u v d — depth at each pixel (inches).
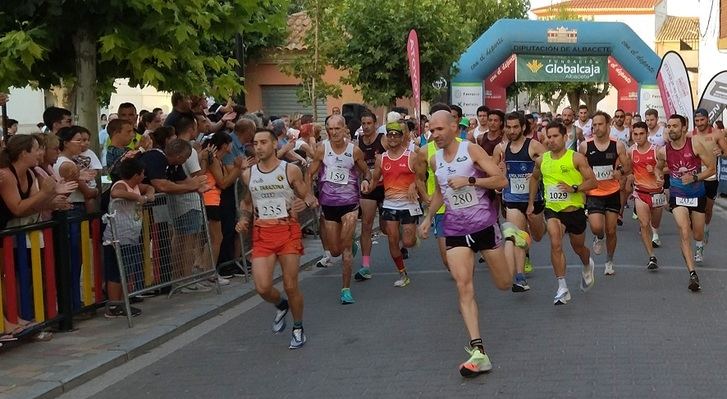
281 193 281.3
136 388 249.9
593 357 259.4
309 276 429.7
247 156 420.8
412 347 280.5
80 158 343.0
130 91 1049.5
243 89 390.3
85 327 314.0
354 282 406.3
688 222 370.0
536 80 946.1
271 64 972.6
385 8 776.9
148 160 348.2
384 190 389.7
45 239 294.2
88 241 318.0
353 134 595.2
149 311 341.1
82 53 348.2
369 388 237.1
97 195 340.5
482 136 451.5
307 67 787.4
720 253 461.7
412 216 381.1
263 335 308.8
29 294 286.2
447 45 797.9
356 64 791.1
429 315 327.6
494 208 257.1
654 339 280.1
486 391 229.1
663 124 589.3
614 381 234.2
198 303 355.6
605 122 390.3
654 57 948.0
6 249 274.1
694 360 254.2
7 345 286.8
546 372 245.0
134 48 334.6
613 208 397.1
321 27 775.7
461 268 252.8
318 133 629.0
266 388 243.1
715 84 748.6
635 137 423.8
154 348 296.4
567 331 293.7
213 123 485.1
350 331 307.0
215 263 380.5
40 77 382.6
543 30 927.0
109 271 324.8
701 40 1131.3
